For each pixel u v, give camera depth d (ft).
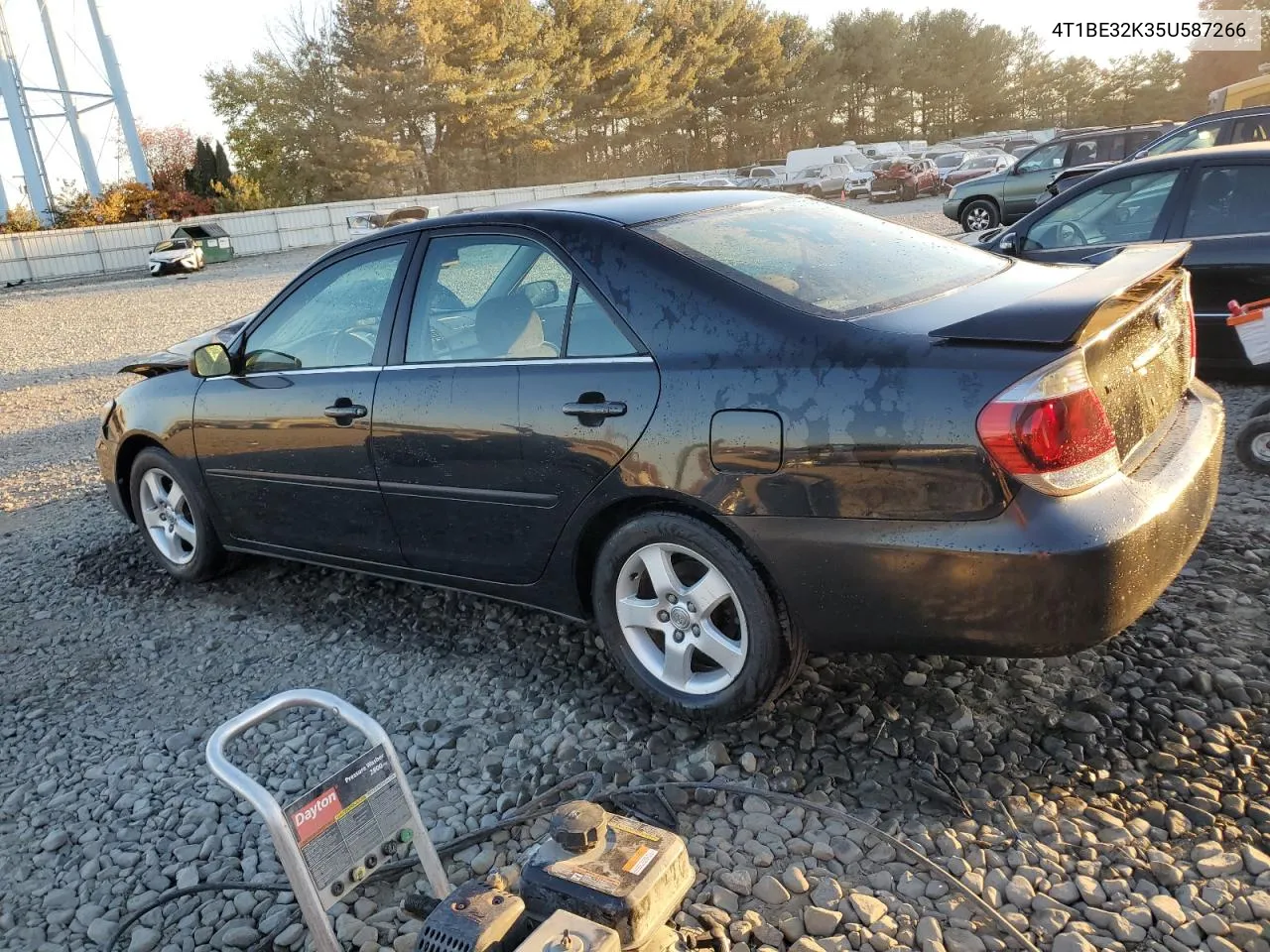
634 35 184.44
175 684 12.95
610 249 10.37
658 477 9.67
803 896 8.10
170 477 15.75
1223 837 8.20
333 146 153.28
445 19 152.35
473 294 11.44
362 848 6.79
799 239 11.00
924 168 112.06
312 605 14.83
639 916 6.03
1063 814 8.64
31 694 13.10
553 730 10.81
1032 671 10.73
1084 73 232.94
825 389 8.77
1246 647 10.80
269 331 13.85
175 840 9.79
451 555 12.02
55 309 75.66
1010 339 8.27
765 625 9.49
